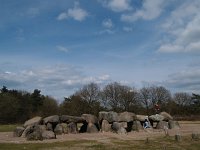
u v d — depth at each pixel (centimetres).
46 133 4094
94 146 3278
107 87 13300
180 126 6075
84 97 12938
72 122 5050
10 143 3619
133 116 5284
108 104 13238
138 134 4578
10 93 13162
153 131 5081
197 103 14250
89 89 13025
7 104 11369
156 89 13950
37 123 4747
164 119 5675
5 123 11106
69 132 4925
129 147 3203
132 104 13325
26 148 3200
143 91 13888
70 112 12594
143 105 13850
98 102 13038
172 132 4750
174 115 12938
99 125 5278
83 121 5178
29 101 13062
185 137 3938
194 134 3838
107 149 3086
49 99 13725
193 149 3112
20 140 3994
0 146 3353
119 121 5162
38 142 3681
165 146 3250
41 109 12938
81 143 3522
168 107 13850
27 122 4809
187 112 13938
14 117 11481
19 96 13200
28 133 4509
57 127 4841
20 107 12106
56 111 12838
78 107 12694
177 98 14550
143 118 5488
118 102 13250
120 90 13275
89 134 4703
